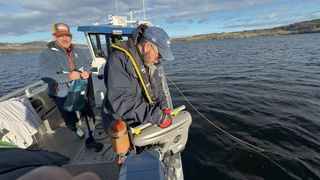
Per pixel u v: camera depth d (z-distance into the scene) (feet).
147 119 7.42
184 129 8.67
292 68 63.16
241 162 18.02
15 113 12.51
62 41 12.46
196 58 114.93
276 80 47.93
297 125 23.86
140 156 5.88
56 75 12.01
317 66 63.72
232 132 23.06
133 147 7.97
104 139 14.17
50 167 2.00
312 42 178.91
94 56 20.93
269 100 33.12
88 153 12.96
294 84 43.04
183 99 36.76
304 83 43.32
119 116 7.55
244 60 91.76
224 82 49.62
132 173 5.13
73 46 13.33
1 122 11.62
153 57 7.38
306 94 35.53
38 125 13.88
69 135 15.10
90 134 12.95
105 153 12.84
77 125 14.25
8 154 3.40
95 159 12.39
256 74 57.26
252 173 16.75
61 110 13.55
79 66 13.32
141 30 7.48
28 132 12.95
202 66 82.33
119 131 7.07
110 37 21.07
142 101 7.93
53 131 15.56
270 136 21.89
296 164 17.48
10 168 2.94
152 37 6.95
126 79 7.39
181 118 8.57
